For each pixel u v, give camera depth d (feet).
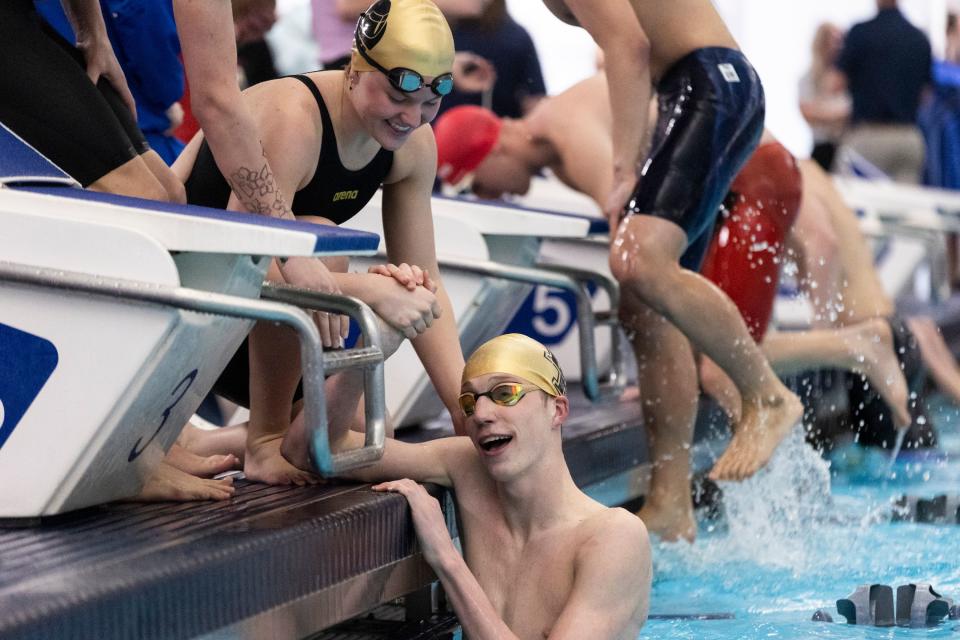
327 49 77.77
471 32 81.15
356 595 33.06
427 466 36.76
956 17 140.87
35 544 29.09
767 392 51.44
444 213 50.78
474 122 66.28
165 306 30.01
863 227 103.35
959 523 54.75
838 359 68.90
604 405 62.23
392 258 41.16
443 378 39.55
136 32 50.78
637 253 49.21
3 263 30.60
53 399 30.86
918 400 71.82
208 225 30.17
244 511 32.81
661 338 51.83
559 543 33.86
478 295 49.26
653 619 41.11
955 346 94.58
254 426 37.81
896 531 53.26
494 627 33.47
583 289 48.11
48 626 23.67
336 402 35.22
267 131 35.73
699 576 46.70
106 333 30.42
